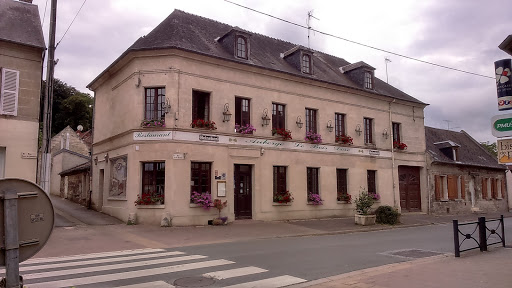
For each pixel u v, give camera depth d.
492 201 30.69
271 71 18.94
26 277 7.40
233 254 9.99
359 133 22.50
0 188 4.15
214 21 20.98
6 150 12.87
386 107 24.28
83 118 48.59
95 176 20.64
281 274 7.62
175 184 15.80
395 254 10.26
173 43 16.62
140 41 18.62
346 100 22.22
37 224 4.36
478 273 7.59
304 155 19.98
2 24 13.49
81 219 17.03
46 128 11.63
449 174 27.05
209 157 16.73
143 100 16.53
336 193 21.06
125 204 16.64
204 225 16.19
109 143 18.89
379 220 19.06
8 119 12.99
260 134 18.47
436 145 28.72
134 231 14.30
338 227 17.16
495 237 13.91
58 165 28.92
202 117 17.16
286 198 18.75
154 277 7.36
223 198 16.91
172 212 15.66
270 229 15.69
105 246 11.42
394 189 23.81
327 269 8.15
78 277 7.38
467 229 17.45
